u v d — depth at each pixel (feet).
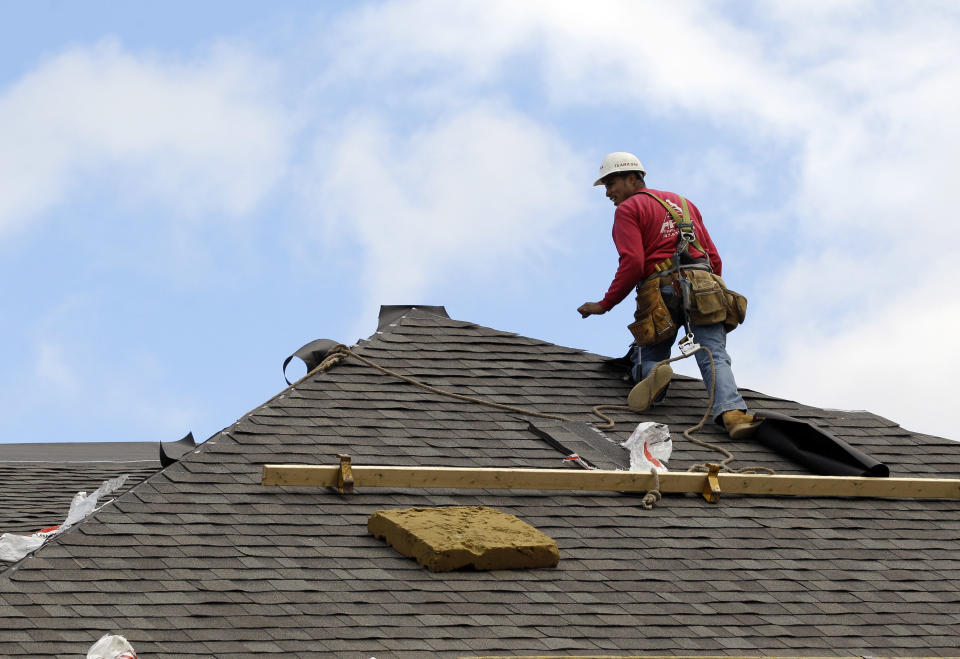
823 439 118.21
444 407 120.26
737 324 128.67
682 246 127.34
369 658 80.59
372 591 88.58
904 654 89.10
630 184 133.28
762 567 99.30
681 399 131.23
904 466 122.62
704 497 110.01
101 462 164.25
